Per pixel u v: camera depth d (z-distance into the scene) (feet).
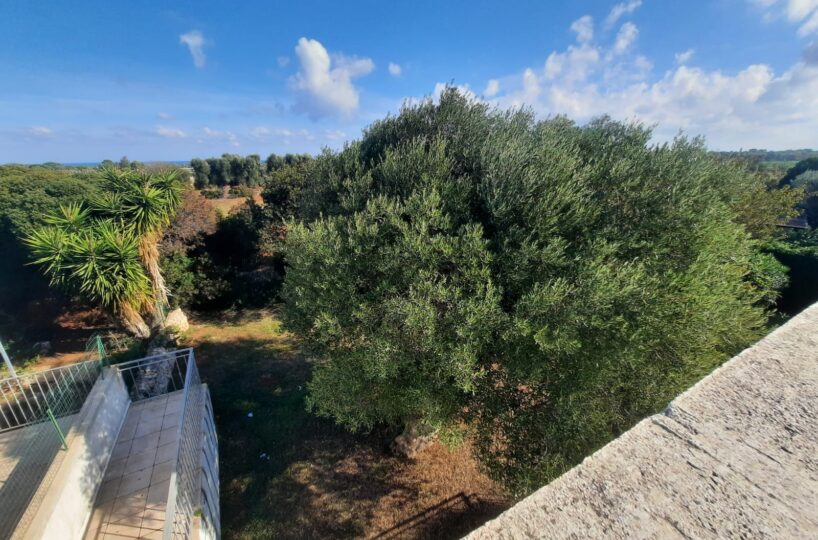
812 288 35.65
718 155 25.21
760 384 5.09
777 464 3.94
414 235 16.15
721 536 3.33
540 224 16.06
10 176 45.52
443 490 21.57
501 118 23.30
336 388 18.15
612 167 18.39
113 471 17.21
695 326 16.67
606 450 4.30
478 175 19.47
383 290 16.74
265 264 58.80
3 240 37.73
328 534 18.97
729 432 4.35
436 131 22.74
